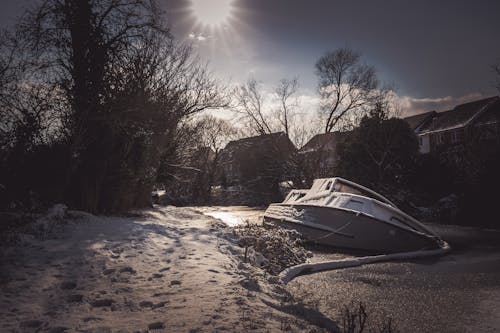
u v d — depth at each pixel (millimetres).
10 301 4555
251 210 29281
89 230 8797
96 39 12055
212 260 7086
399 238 10742
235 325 4016
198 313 4328
